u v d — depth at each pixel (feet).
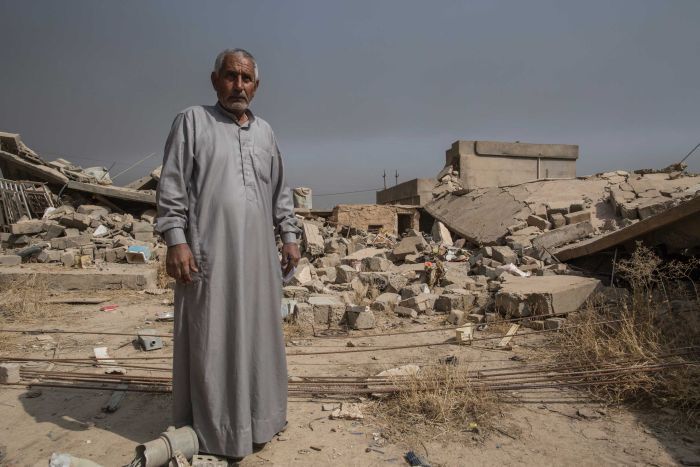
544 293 20.90
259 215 10.28
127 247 40.32
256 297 10.14
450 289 27.20
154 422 11.59
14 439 10.68
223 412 9.76
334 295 26.89
